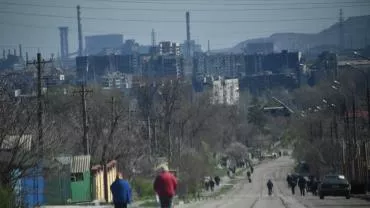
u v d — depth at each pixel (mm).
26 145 110562
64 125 166500
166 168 75375
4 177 101500
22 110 109750
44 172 123250
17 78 154250
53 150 121812
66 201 147875
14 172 106812
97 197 171500
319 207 119750
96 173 170500
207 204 142000
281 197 182250
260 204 136625
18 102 111000
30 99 119875
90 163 162750
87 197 160125
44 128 118625
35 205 111625
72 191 153625
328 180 161875
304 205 128125
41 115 117625
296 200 154500
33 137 112875
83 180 158875
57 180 144625
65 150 157875
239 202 151125
